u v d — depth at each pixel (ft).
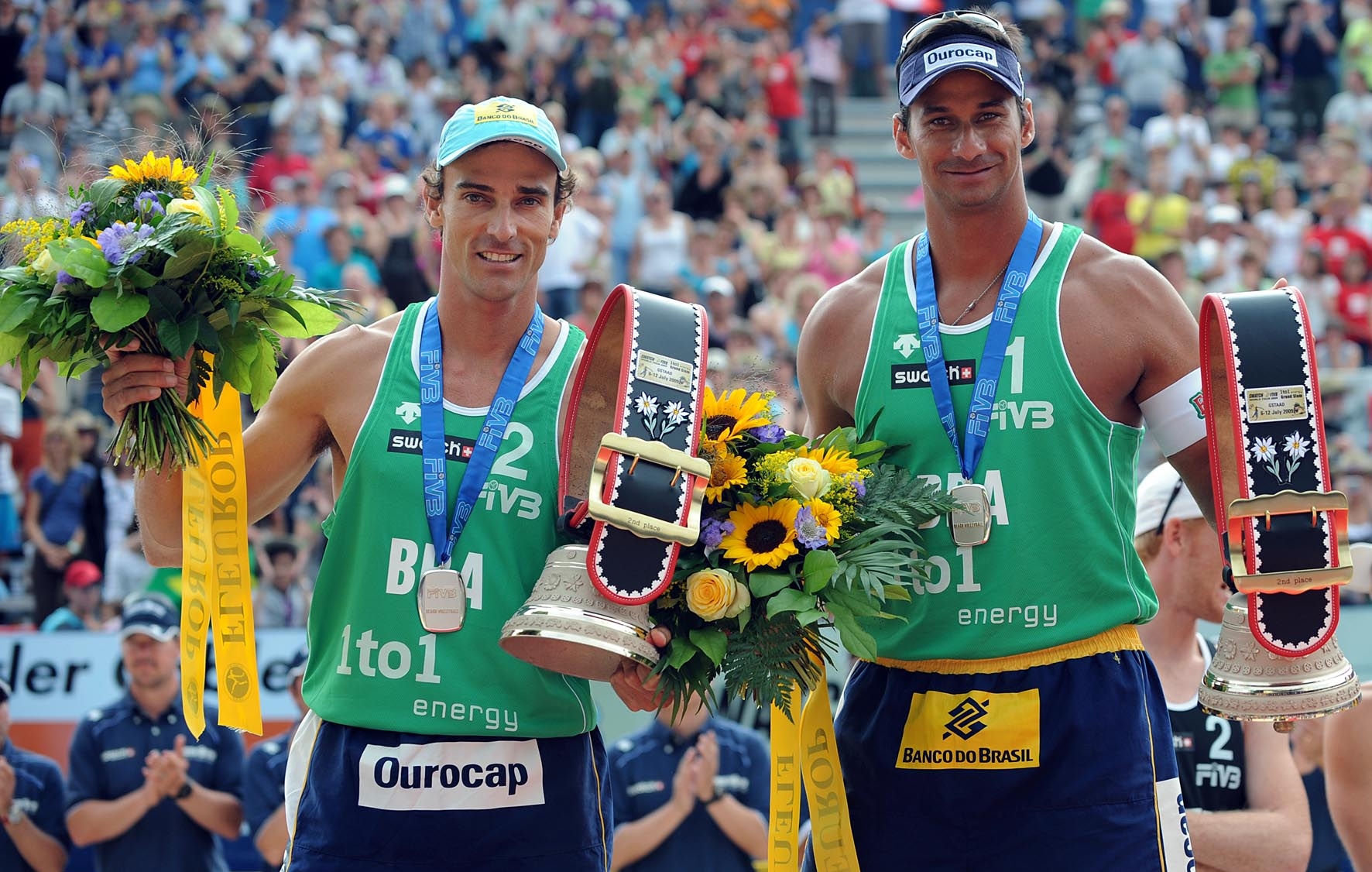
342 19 152.15
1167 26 161.07
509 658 28.84
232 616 30.01
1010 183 29.48
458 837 28.37
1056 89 152.46
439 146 29.91
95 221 28.91
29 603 83.97
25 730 61.82
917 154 29.81
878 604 28.12
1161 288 29.55
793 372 100.83
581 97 142.20
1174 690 37.60
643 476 27.30
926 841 29.09
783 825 30.17
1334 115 156.87
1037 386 29.09
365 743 28.76
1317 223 130.93
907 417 29.84
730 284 116.98
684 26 156.15
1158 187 126.62
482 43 152.87
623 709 58.59
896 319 30.42
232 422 30.09
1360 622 57.06
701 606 27.22
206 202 28.43
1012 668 28.86
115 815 52.47
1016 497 28.89
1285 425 27.35
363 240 110.42
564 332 30.86
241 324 29.09
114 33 140.97
